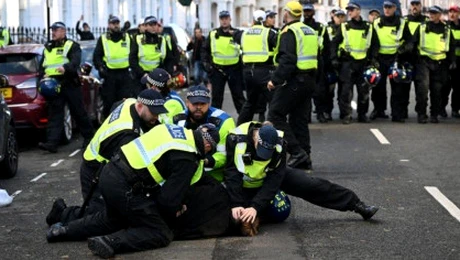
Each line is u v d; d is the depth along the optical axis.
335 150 19.02
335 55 23.33
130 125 11.47
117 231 11.21
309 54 16.16
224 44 22.75
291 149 16.48
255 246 11.00
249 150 11.45
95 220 11.23
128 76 21.67
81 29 43.34
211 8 74.12
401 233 11.66
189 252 10.73
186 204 11.26
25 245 11.31
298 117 16.59
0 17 36.94
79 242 11.37
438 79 23.53
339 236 11.50
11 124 16.73
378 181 15.40
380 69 23.70
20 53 20.66
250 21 80.12
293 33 16.09
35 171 17.34
